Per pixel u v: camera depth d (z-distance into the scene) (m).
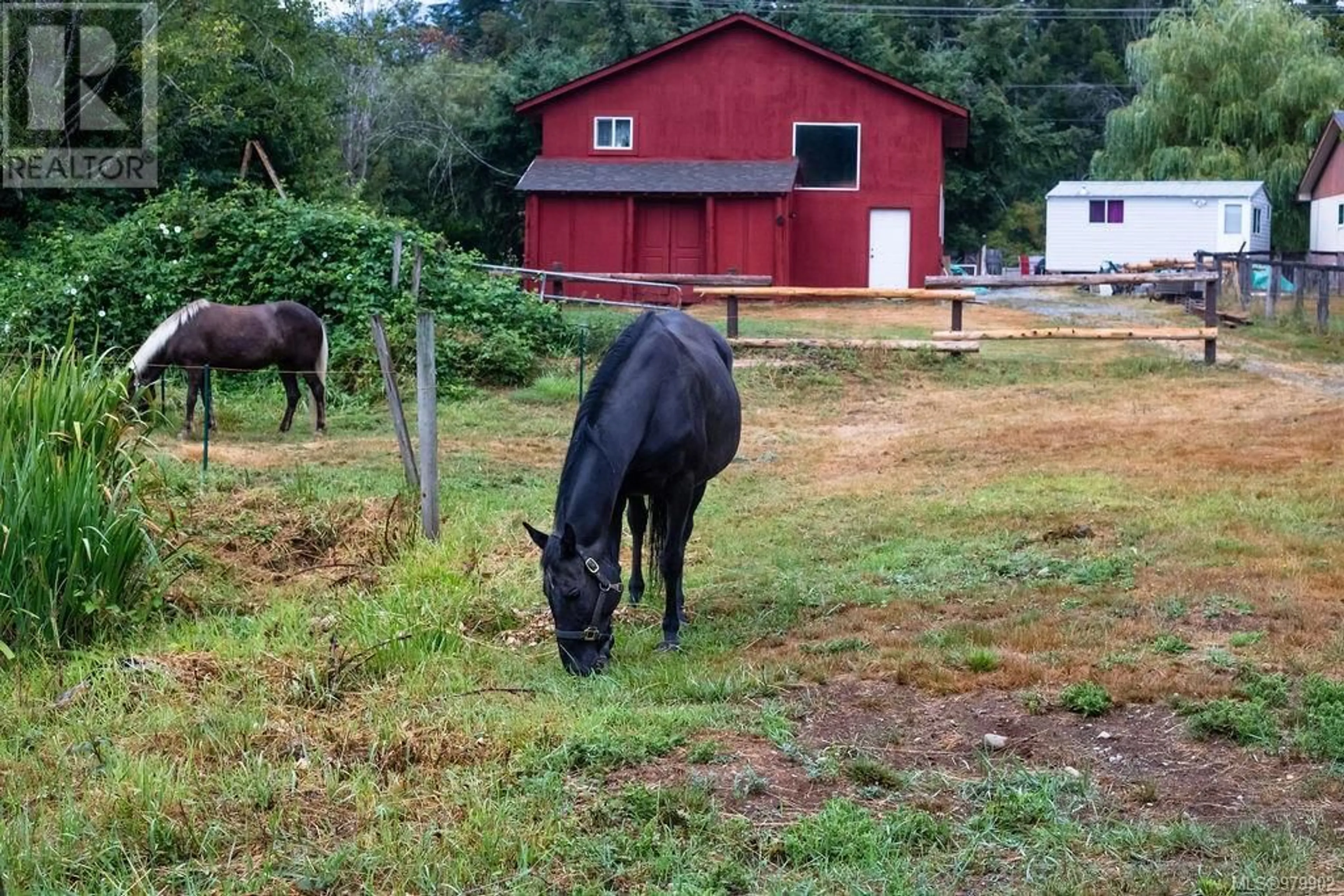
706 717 5.93
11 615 7.10
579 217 30.14
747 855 4.66
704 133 31.14
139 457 8.43
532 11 60.44
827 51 30.36
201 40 24.56
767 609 7.83
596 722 5.78
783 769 5.40
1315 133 40.84
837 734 5.78
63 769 5.40
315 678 6.38
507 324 18.47
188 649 7.16
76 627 7.34
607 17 45.88
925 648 6.84
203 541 8.99
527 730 5.71
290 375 14.69
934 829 4.77
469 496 11.19
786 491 11.39
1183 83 42.59
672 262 30.34
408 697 6.32
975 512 9.98
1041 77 62.34
